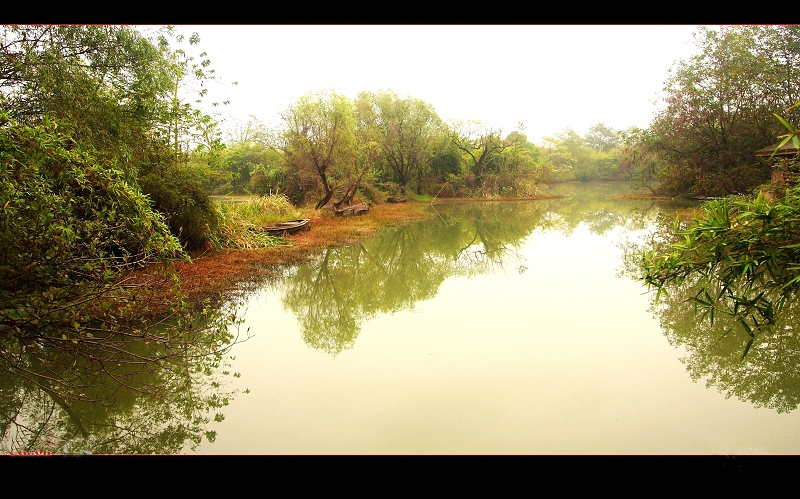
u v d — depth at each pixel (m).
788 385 4.08
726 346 4.94
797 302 5.75
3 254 3.79
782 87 17.73
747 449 3.18
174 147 9.98
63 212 4.07
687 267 3.14
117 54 7.50
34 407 3.92
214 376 4.47
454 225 17.70
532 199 31.03
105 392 4.11
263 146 19.38
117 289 4.57
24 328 3.99
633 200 26.64
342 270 9.59
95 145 6.85
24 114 6.28
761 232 2.73
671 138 21.86
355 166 20.73
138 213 4.57
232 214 11.14
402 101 30.19
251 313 6.49
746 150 19.06
